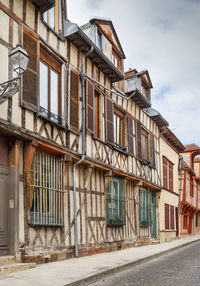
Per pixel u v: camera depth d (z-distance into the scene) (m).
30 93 8.41
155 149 19.12
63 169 9.84
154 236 18.38
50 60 9.80
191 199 29.52
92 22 12.60
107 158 12.66
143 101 16.23
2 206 7.63
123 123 15.02
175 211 23.77
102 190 12.42
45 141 8.88
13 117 7.79
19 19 8.38
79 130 10.86
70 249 9.94
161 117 18.69
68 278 6.59
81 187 10.98
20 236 7.88
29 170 8.27
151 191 18.44
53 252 9.05
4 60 7.73
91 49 11.30
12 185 7.80
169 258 11.55
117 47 14.47
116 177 13.69
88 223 11.16
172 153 23.66
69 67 10.56
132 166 15.18
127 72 18.03
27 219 8.12
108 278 7.45
